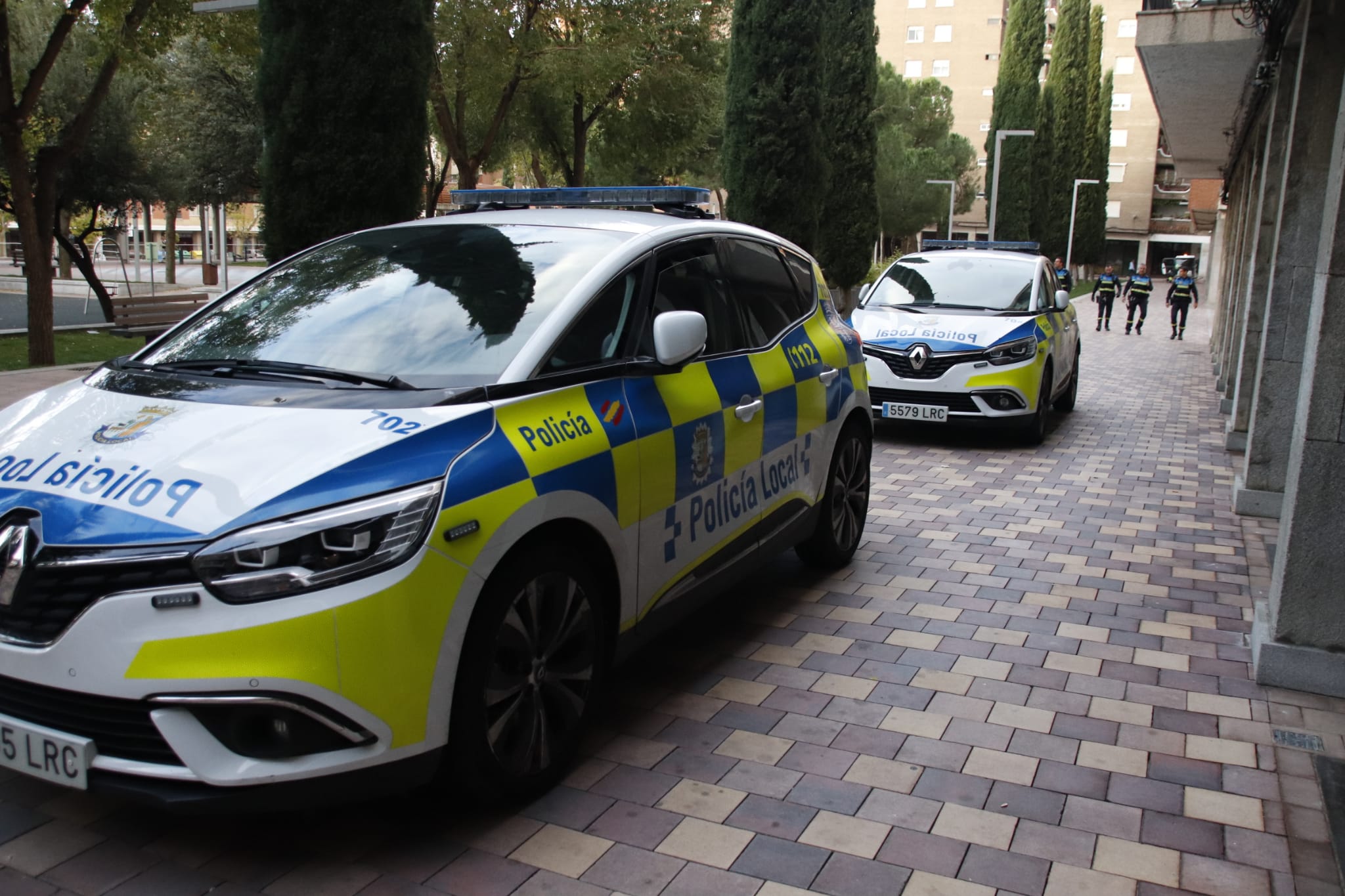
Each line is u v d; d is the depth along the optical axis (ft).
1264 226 28.48
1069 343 36.09
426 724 8.82
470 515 9.03
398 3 25.62
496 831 9.82
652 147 80.89
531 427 10.08
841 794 10.66
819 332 16.84
